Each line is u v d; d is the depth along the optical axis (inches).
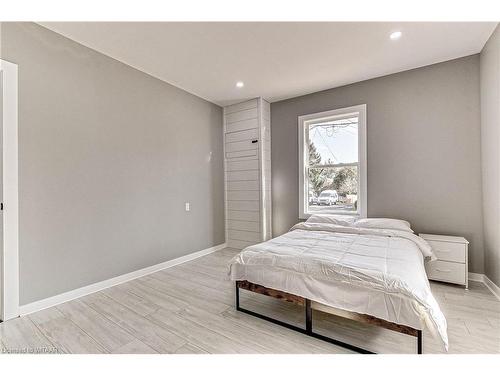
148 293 100.8
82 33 92.0
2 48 78.7
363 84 136.0
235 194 174.2
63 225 93.0
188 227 148.1
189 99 150.2
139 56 108.7
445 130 115.6
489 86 97.5
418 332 57.2
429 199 119.9
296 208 161.9
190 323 78.4
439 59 113.4
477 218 109.4
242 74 127.0
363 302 62.2
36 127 85.9
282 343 67.9
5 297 78.8
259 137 162.1
